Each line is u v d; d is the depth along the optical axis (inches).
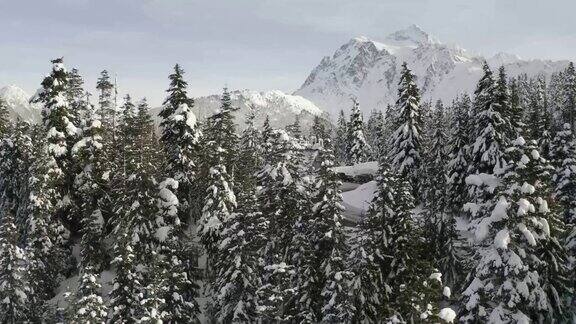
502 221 1010.7
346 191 2834.6
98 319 1234.0
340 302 1258.6
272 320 1322.6
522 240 1013.2
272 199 1685.5
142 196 1637.6
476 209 1102.4
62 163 1977.1
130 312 1358.3
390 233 1366.9
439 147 2277.3
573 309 1194.6
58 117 1963.6
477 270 1032.8
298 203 1612.9
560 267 1116.5
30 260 1715.1
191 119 1779.0
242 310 1453.0
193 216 2167.8
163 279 1333.7
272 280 1309.1
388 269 1370.6
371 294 1312.7
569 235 1312.7
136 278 1398.9
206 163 2048.5
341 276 1248.8
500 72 1889.8
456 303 1382.9
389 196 1384.1
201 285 1863.9
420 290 960.9
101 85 2443.4
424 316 905.5
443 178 1668.3
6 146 2234.3
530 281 991.6
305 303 1403.8
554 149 1704.0
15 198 2226.9
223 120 2122.3
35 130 2292.1
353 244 1393.9
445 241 1496.1
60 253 1877.5
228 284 1480.1
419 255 1362.0
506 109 1871.3
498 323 983.0
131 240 1585.9
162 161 2117.4
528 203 980.6
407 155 2222.0
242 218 1517.0
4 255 1588.3
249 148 2810.0
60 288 1865.2
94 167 1995.6
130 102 2517.2
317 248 1459.2
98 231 1827.0
